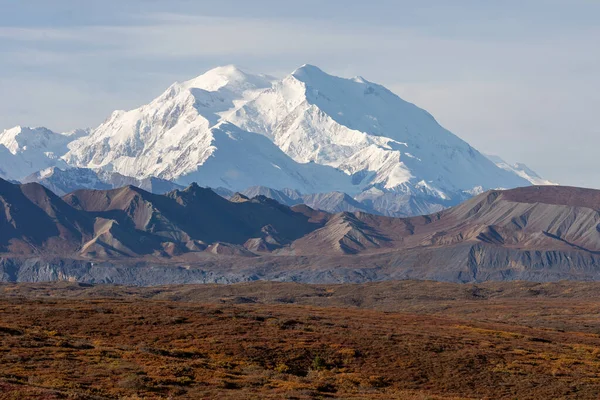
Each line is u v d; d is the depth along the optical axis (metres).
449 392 196.25
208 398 159.00
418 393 187.62
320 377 197.50
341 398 169.25
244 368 198.25
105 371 175.12
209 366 194.00
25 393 143.00
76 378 166.75
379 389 190.50
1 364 174.62
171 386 166.88
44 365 176.88
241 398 159.50
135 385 162.88
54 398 141.50
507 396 194.62
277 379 187.62
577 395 195.62
